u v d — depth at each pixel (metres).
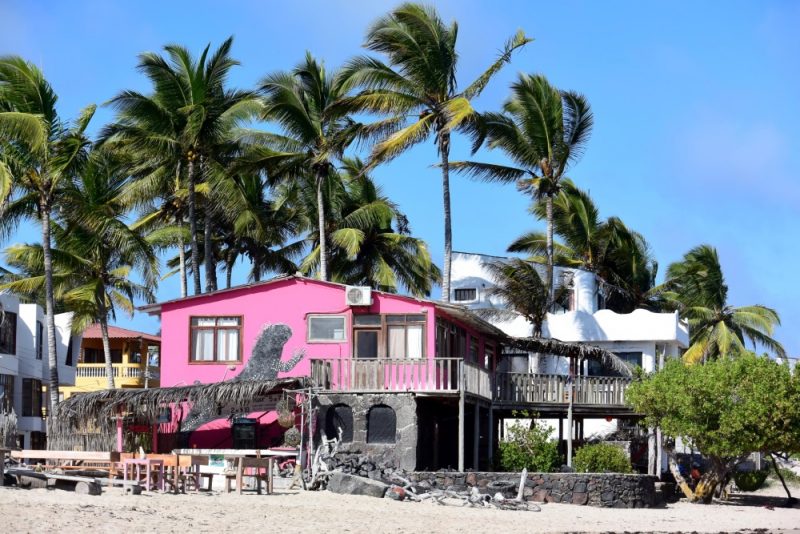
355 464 36.25
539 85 51.94
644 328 53.59
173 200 55.91
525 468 37.69
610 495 38.00
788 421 39.25
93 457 31.56
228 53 50.03
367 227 58.19
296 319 41.72
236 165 50.81
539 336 50.97
